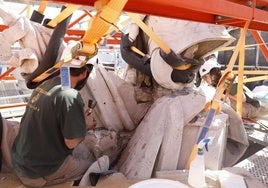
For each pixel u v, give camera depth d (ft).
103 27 4.60
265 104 15.79
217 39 9.04
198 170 7.03
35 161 7.22
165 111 9.49
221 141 9.29
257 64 22.17
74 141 6.93
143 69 11.05
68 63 5.73
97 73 11.30
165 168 8.85
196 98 9.95
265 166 8.41
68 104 6.79
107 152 10.24
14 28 7.72
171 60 9.09
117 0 4.18
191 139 9.58
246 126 13.57
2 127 8.50
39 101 7.20
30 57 7.72
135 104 11.94
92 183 7.98
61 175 7.98
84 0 4.78
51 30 8.30
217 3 5.01
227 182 7.11
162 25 9.66
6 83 19.62
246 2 6.07
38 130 7.11
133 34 10.90
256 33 9.82
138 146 9.35
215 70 13.29
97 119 10.94
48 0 4.51
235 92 12.60
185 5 4.58
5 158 8.64
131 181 8.14
